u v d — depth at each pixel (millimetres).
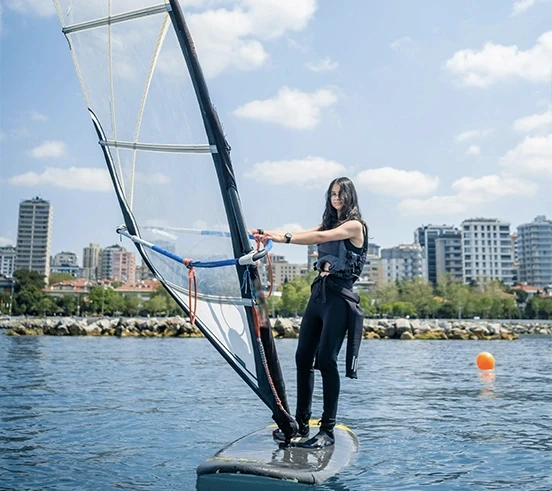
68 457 4957
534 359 21609
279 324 42812
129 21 4031
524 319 110500
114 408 7840
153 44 3996
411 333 45688
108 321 48656
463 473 4520
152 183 4316
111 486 4062
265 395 4430
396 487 4070
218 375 13000
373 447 5398
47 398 8797
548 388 11008
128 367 15227
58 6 4211
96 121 4383
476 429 6438
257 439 4832
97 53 4211
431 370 15617
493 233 171625
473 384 11781
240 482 4023
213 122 3914
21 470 4527
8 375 12633
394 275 182875
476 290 116250
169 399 8789
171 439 5754
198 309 4445
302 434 4852
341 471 4363
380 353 25062
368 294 121562
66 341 34250
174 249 4367
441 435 6062
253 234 4277
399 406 8328
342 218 4582
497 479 4359
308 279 96688
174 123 4062
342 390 10469
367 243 4613
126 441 5645
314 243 4395
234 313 4336
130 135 4273
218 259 4277
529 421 7020
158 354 21484
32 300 113062
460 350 28391
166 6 3811
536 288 154125
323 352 4531
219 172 4000
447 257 182500
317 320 4664
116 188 4426
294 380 11516
